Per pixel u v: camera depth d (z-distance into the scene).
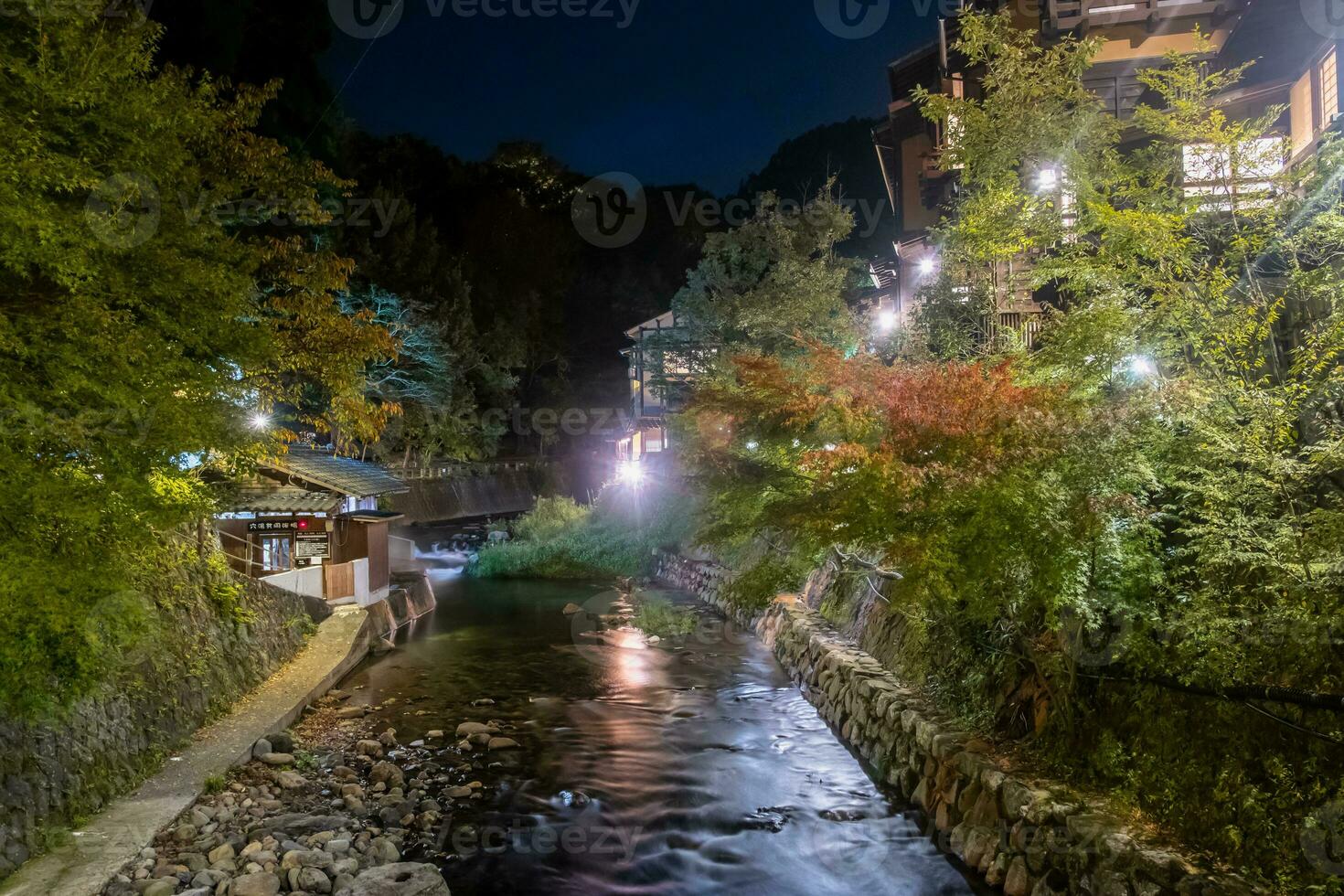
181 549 12.34
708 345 27.25
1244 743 5.79
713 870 8.16
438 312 43.97
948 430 7.39
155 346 6.57
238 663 12.95
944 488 7.16
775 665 16.50
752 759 11.19
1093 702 7.35
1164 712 6.51
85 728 8.53
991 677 9.08
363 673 15.94
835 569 16.38
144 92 7.19
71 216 6.11
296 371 12.92
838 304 21.98
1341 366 6.42
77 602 6.28
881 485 7.64
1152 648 6.54
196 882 7.25
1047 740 7.81
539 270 56.38
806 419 9.50
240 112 10.30
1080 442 6.66
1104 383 7.79
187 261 7.16
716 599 22.58
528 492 52.25
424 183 54.69
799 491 10.04
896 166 23.81
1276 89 12.08
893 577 10.45
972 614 8.23
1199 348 7.14
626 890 7.80
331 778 10.23
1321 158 7.34
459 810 9.52
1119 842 6.00
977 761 7.97
